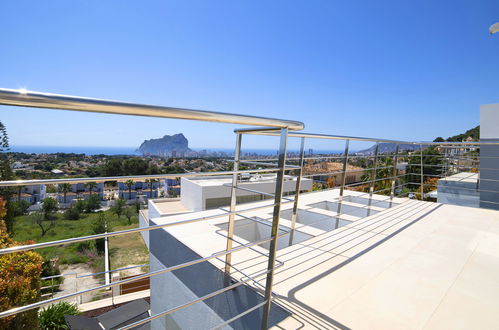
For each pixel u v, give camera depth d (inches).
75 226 946.7
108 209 1107.9
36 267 168.2
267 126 43.3
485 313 50.6
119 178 28.5
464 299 55.2
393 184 143.2
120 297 255.8
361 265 69.1
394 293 56.5
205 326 68.1
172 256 85.9
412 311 50.5
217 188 451.8
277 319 49.6
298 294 54.3
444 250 81.0
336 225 112.0
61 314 215.0
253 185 397.1
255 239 112.6
